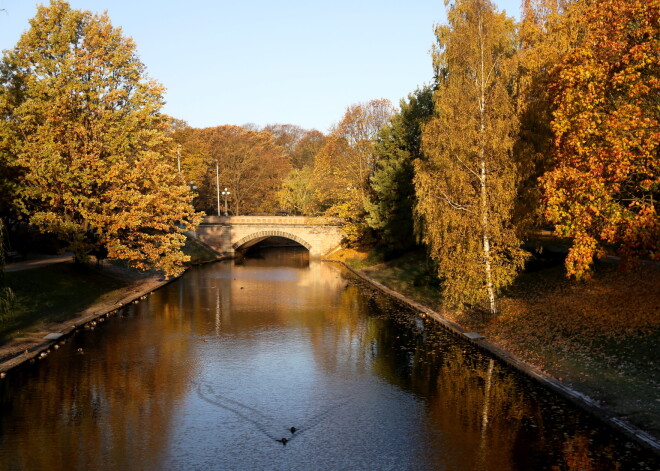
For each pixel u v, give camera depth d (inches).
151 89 1983.3
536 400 961.5
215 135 4488.2
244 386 1088.8
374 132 3058.6
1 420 920.9
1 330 1382.9
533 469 734.5
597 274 1526.8
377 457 785.6
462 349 1304.1
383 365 1203.9
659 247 866.8
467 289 1358.3
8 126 1782.7
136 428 892.6
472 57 1353.3
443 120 1360.7
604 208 926.4
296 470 753.6
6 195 1775.3
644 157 904.9
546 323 1299.2
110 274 2257.6
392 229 2632.9
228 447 824.9
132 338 1454.2
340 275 2773.1
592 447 784.9
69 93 1791.3
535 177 1370.6
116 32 1924.2
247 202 4446.4
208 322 1652.3
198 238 3627.0
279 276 2733.8
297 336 1478.8
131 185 1860.2
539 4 1593.3
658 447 737.6
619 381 935.0
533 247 1955.0
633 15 938.7
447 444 819.4
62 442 841.5
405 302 1934.1
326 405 984.9
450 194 1349.7
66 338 1440.7
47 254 2384.4
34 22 1824.6
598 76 970.7
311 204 3858.3
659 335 1044.5
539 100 1369.3
